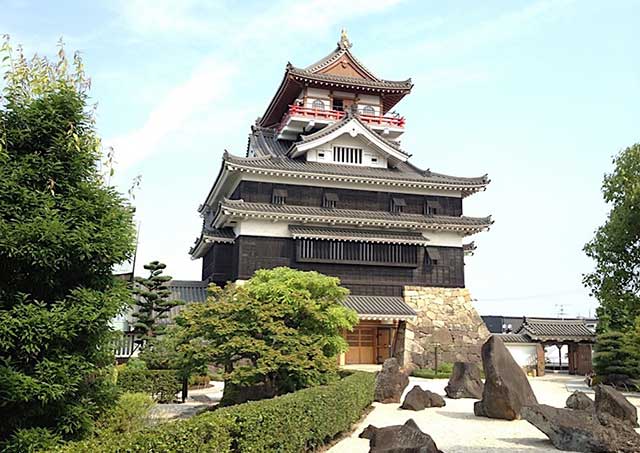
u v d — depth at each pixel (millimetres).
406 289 40969
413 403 20625
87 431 10344
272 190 40281
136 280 32406
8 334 9133
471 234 43156
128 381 24094
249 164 38969
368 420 18297
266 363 17250
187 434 8148
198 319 19047
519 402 18344
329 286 21922
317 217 39031
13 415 9547
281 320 19297
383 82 48875
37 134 10367
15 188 9617
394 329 39938
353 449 13742
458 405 22000
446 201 43719
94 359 10570
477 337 40969
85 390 10703
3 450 9070
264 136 49094
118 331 11047
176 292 40438
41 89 11070
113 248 10250
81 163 10609
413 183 42188
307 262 39094
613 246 24266
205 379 32656
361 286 40344
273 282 20859
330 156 43656
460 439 14945
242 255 38406
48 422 9969
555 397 26891
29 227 9320
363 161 44344
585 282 25625
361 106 49344
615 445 13352
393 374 23281
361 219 39688
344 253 39875
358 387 17844
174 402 24641
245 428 9656
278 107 51844
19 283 9891
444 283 42000
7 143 10195
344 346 20344
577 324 46750
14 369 9336
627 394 29406
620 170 24891
